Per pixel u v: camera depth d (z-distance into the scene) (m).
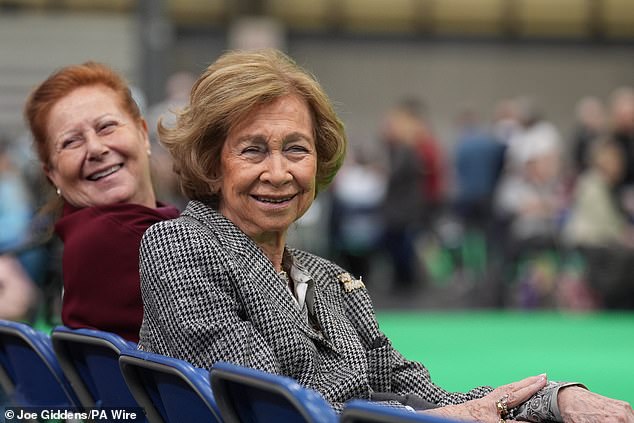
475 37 30.03
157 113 14.41
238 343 3.43
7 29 15.38
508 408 3.64
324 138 3.86
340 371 3.65
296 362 3.56
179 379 3.14
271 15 29.30
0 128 15.30
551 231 15.47
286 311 3.62
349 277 4.05
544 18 29.94
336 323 3.81
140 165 4.64
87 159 4.54
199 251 3.54
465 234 18.19
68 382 3.97
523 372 9.23
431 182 18.17
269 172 3.66
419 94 30.14
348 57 29.88
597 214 14.30
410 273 17.95
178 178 3.87
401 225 17.48
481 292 17.30
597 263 14.36
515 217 15.97
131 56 15.42
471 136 17.20
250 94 3.65
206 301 3.48
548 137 17.11
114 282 4.16
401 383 3.98
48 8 18.64
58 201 4.79
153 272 3.54
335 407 3.48
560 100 30.19
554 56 30.14
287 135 3.68
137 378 3.40
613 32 29.98
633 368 9.44
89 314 4.17
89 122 4.57
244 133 3.67
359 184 17.47
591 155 15.67
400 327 12.92
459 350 10.73
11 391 4.38
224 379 2.88
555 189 15.62
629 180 14.38
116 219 4.22
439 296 17.58
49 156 4.64
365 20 29.81
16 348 4.21
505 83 30.14
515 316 14.46
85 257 4.17
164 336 3.54
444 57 30.08
